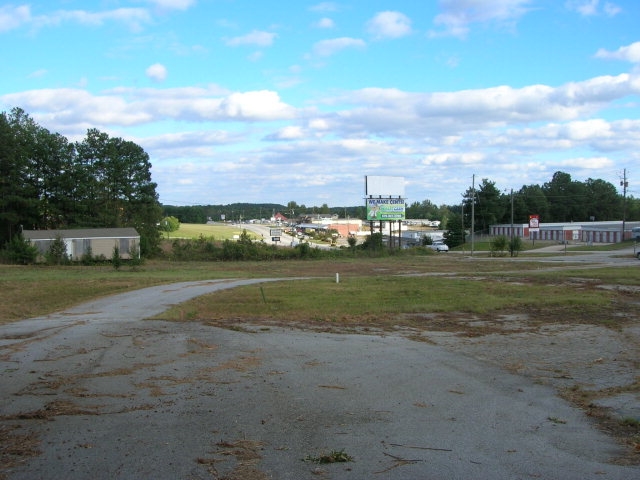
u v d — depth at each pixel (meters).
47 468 5.10
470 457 5.61
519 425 6.83
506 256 67.25
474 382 9.17
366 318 17.28
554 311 18.81
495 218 122.94
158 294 24.56
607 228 102.12
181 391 8.17
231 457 5.45
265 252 63.94
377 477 5.00
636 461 5.58
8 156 61.03
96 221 66.56
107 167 68.44
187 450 5.63
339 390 8.43
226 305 20.27
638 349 12.34
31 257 50.75
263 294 21.80
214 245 67.12
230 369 9.81
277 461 5.36
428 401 7.89
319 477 4.97
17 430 6.25
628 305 20.28
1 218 61.28
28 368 9.70
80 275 36.72
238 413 7.05
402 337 13.95
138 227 66.50
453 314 18.19
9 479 4.83
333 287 26.77
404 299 21.72
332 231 141.38
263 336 13.81
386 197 76.06
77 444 5.77
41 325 15.53
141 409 7.18
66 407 7.22
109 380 8.83
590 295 22.95
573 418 7.20
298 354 11.41
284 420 6.79
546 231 110.25
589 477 5.11
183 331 14.48
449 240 107.25
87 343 12.41
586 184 143.62
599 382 9.29
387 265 51.09
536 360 11.11
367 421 6.83
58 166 66.38
